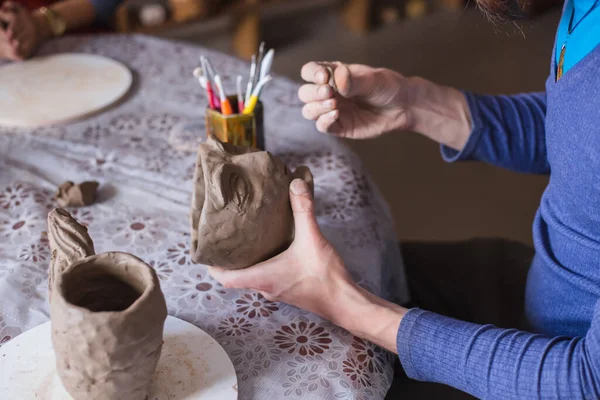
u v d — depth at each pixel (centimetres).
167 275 84
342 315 75
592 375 64
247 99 104
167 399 63
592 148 71
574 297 82
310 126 121
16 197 100
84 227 66
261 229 73
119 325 54
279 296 77
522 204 236
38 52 149
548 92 84
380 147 268
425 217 228
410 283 116
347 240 93
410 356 74
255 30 329
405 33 365
